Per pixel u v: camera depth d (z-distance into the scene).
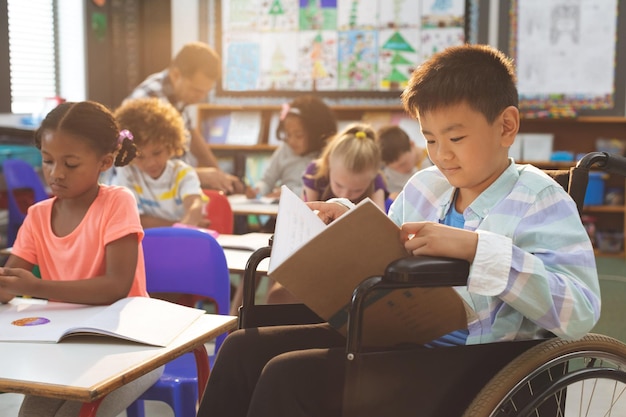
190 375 1.77
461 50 1.29
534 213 1.29
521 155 5.82
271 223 3.60
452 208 1.43
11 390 1.04
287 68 6.09
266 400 1.14
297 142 4.05
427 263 1.05
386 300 1.14
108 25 6.02
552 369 1.24
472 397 1.18
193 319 1.35
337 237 1.06
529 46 5.71
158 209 2.99
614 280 4.68
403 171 4.04
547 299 1.14
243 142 6.10
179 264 2.01
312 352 1.18
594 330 3.49
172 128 2.94
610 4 5.59
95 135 1.59
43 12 5.64
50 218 1.69
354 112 6.12
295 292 1.13
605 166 1.41
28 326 1.30
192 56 4.12
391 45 5.92
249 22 6.10
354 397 1.07
